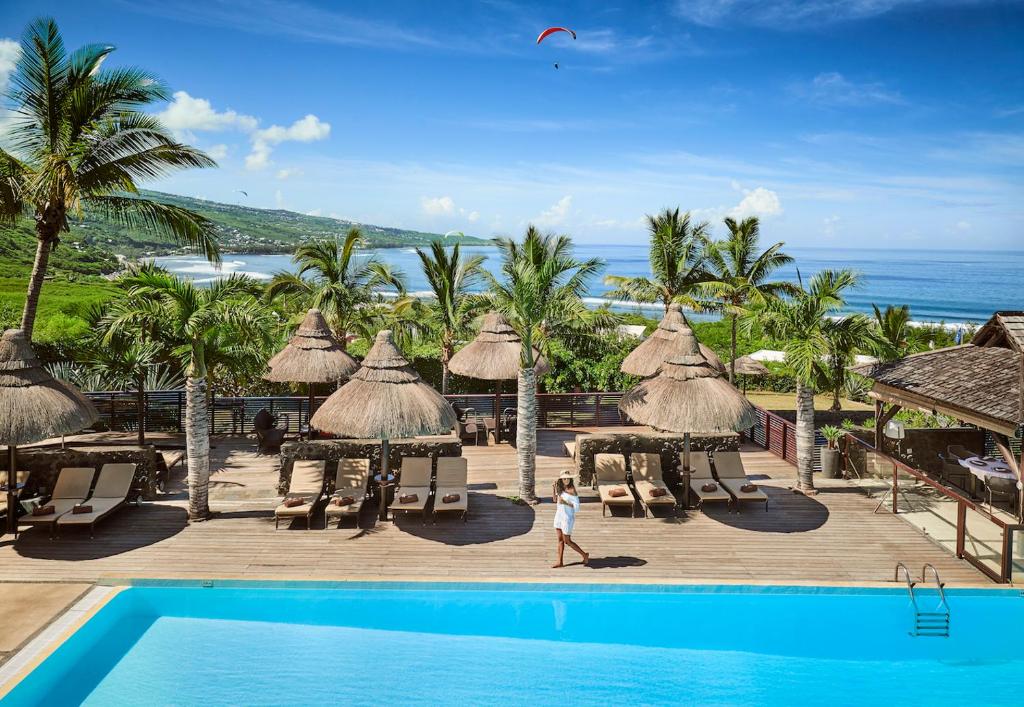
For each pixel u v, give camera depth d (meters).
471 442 19.45
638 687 8.62
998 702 8.45
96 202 17.72
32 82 16.19
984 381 13.77
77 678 8.57
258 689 8.39
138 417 18.62
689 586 10.51
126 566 10.94
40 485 13.70
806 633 9.82
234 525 12.77
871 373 16.41
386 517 13.20
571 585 10.52
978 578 10.83
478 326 21.11
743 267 27.23
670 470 15.44
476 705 8.17
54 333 24.70
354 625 9.93
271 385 23.11
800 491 14.95
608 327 22.14
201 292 13.64
